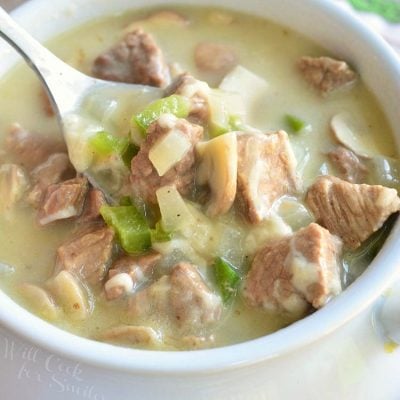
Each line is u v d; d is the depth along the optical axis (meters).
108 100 0.29
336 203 0.27
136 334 0.24
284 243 0.25
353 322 0.25
